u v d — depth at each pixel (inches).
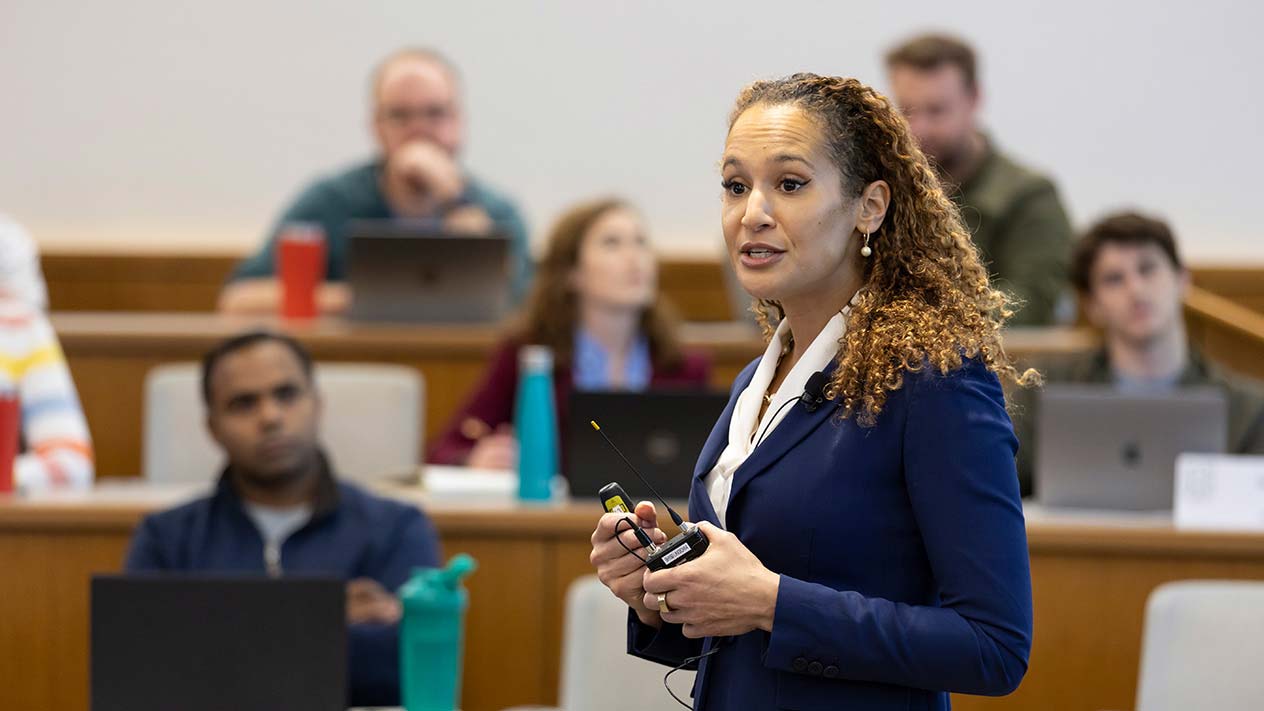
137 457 484.7
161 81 649.6
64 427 400.2
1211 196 644.1
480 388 454.3
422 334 488.1
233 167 652.7
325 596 244.4
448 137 553.9
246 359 327.3
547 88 648.4
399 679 305.3
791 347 178.7
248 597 245.0
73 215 650.8
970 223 515.5
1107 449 367.9
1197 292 549.0
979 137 529.0
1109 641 347.6
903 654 156.2
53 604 352.5
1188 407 364.5
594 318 451.8
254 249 649.6
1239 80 641.0
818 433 165.0
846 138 165.5
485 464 421.7
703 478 175.2
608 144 649.6
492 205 556.4
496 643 359.6
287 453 324.8
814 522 162.7
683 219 650.8
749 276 165.6
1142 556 347.6
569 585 358.9
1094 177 645.9
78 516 351.9
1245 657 281.0
